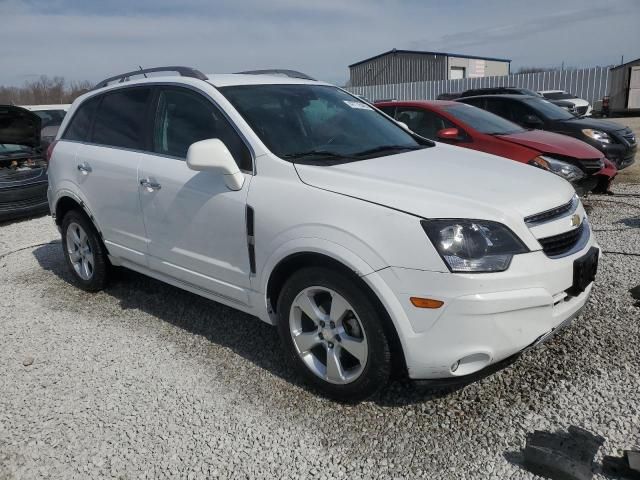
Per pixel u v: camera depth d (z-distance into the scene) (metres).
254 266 3.20
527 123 8.84
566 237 2.90
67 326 4.20
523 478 2.41
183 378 3.37
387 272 2.61
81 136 4.64
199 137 3.60
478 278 2.51
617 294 4.18
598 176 6.96
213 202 3.35
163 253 3.83
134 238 4.07
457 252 2.53
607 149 8.25
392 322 2.64
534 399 2.96
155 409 3.07
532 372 3.20
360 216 2.72
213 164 3.12
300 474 2.53
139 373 3.46
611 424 2.72
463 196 2.75
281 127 3.45
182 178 3.57
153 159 3.84
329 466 2.57
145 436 2.85
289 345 3.16
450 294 2.52
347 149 3.51
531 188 3.00
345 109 4.05
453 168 3.23
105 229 4.36
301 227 2.89
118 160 4.10
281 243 2.98
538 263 2.65
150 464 2.65
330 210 2.82
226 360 3.55
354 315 2.82
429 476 2.46
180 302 4.54
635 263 4.84
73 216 4.70
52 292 4.96
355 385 2.88
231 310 4.32
